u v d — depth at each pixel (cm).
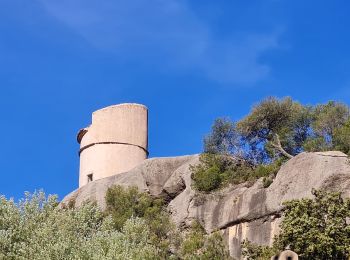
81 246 3092
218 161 4281
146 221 3922
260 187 3850
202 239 3588
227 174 4141
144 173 4491
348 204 2961
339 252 2828
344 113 4522
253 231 3731
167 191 4359
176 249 3519
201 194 4094
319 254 2839
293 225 2917
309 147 4303
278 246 2973
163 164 4494
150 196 4397
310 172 3600
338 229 2867
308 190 3553
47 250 3059
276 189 3709
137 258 2948
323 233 2869
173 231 3728
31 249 3128
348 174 3503
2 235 3203
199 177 4153
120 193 4341
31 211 3494
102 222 3681
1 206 3438
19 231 3300
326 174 3528
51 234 3272
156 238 3488
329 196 3022
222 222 3916
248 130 4534
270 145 4438
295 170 3669
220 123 4516
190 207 4091
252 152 4494
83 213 3556
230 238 3834
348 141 4175
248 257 3075
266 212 3709
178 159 4516
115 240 3167
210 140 4469
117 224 4050
